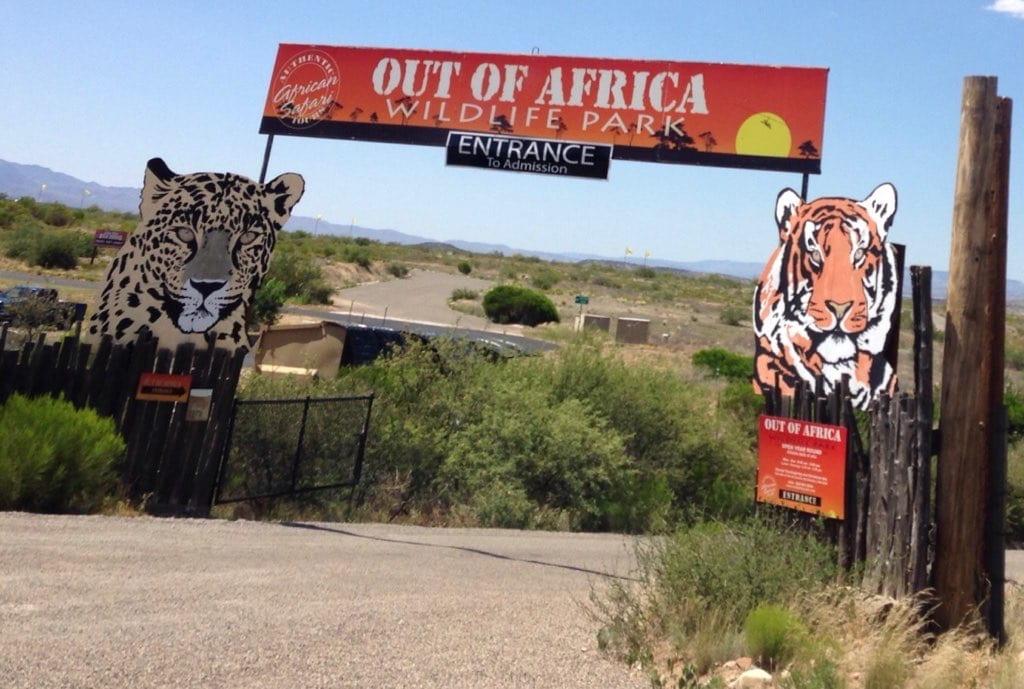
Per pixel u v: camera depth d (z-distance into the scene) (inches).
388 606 323.9
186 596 310.7
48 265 2642.7
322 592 338.6
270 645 259.9
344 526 540.1
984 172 310.3
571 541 592.4
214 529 462.3
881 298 362.9
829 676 241.9
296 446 603.8
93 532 410.6
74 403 504.4
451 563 442.3
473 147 600.1
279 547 432.1
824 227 378.6
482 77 603.8
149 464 510.3
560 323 2652.6
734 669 265.3
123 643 248.8
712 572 307.4
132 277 556.7
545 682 251.1
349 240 6210.6
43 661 228.2
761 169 549.0
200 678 228.4
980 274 309.9
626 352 1870.1
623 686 253.1
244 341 564.7
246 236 567.2
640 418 797.2
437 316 2583.7
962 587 306.2
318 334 936.3
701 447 821.9
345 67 625.6
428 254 6820.9
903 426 316.2
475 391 738.8
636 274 7249.0
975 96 312.2
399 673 247.3
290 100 633.0
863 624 294.2
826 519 339.9
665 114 569.9
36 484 449.1
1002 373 312.8
